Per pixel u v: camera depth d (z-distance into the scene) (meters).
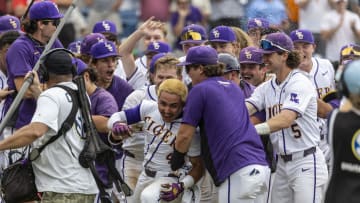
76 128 24.16
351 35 42.75
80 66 26.20
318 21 42.75
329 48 42.69
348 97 21.72
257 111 27.62
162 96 24.92
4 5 43.38
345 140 21.78
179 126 25.28
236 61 26.00
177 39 46.28
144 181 25.95
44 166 24.08
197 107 24.53
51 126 23.61
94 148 24.17
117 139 25.31
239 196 24.52
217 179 24.69
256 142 24.92
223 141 24.58
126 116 25.44
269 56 26.81
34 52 27.27
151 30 34.00
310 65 31.28
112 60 28.48
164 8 47.16
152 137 25.50
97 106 26.27
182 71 27.98
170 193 24.89
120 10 48.59
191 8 46.44
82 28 43.12
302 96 26.50
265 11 43.28
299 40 31.05
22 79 27.08
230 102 24.78
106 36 32.81
